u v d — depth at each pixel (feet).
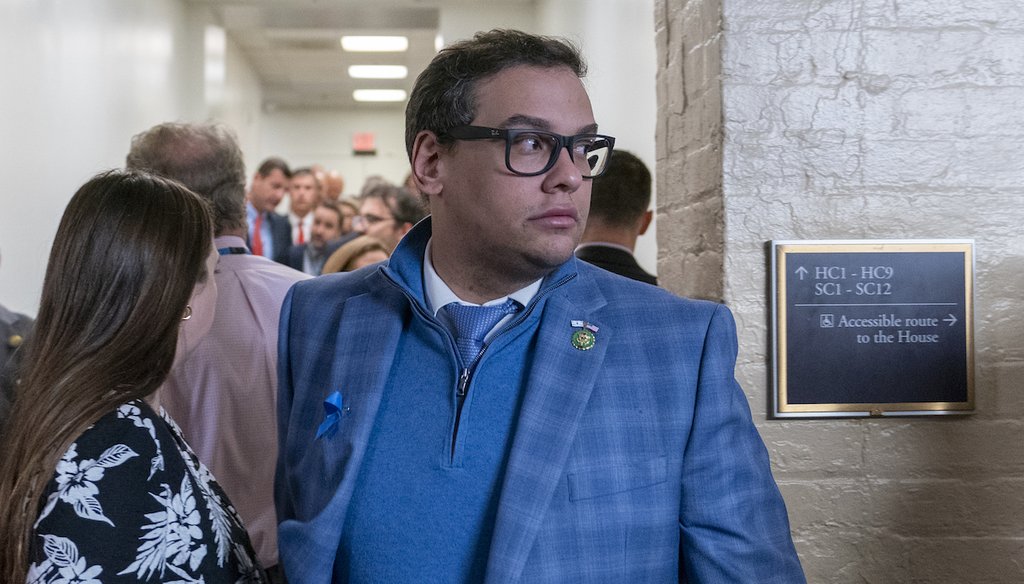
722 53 5.73
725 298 5.71
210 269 4.59
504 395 3.83
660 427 3.78
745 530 3.78
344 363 4.07
